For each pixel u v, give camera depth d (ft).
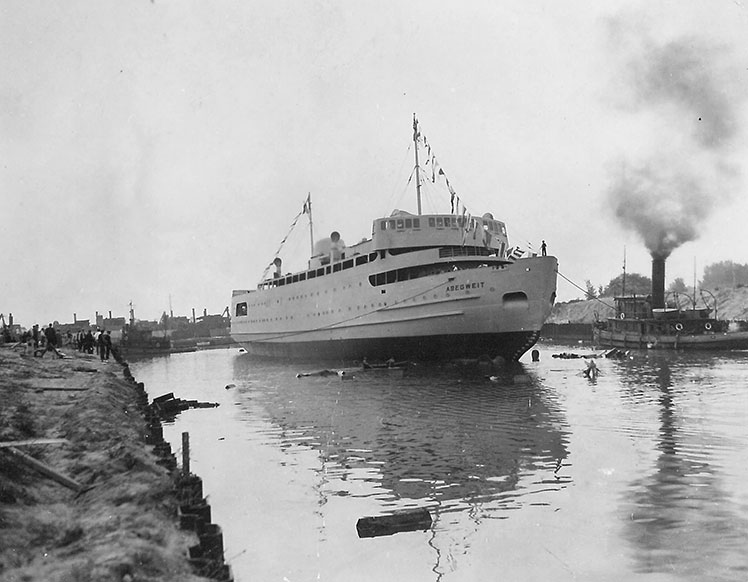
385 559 29.35
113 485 27.12
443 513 35.94
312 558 29.58
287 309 170.50
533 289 107.24
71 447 35.06
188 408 85.40
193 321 445.37
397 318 125.80
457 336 116.67
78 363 91.20
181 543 21.45
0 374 65.10
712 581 25.80
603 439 54.24
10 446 30.86
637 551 29.22
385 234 128.47
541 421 64.18
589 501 36.88
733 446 49.65
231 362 188.14
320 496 40.09
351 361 141.59
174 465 31.37
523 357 170.40
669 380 99.96
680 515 33.73
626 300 199.72
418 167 138.82
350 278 139.74
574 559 28.50
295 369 144.25
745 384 92.12
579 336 266.98
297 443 57.26
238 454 53.26
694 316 178.09
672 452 48.26
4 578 18.10
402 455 50.75
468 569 27.84
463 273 114.11
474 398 82.64
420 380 104.22
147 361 226.58
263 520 35.47
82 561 19.06
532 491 39.42
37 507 24.70
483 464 46.83
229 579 20.57
